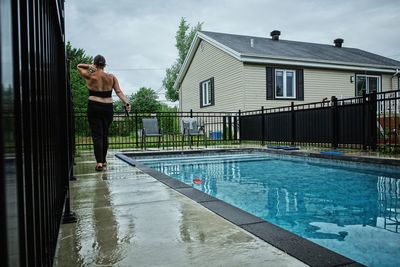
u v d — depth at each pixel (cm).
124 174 369
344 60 1318
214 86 1354
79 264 125
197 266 121
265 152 762
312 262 124
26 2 80
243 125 1052
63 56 211
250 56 1127
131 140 1044
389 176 464
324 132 736
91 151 767
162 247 142
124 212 202
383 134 664
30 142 80
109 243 148
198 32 1436
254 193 369
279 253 133
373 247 192
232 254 133
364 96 637
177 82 1747
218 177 493
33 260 79
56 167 178
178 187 283
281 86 1219
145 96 2733
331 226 240
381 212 279
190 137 933
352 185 406
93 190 273
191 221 181
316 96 1280
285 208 297
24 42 80
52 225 137
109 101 407
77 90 2277
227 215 191
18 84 63
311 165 591
